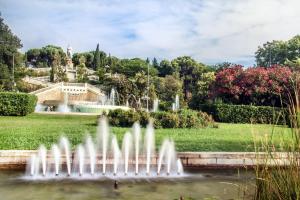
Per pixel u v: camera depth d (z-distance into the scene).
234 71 32.62
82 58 95.38
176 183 8.66
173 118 20.80
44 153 9.96
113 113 20.89
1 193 7.59
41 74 82.62
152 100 55.31
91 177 9.10
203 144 13.78
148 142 14.29
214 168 10.31
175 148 12.59
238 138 16.11
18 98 26.34
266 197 5.13
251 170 10.24
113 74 78.81
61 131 17.00
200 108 32.25
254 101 31.67
